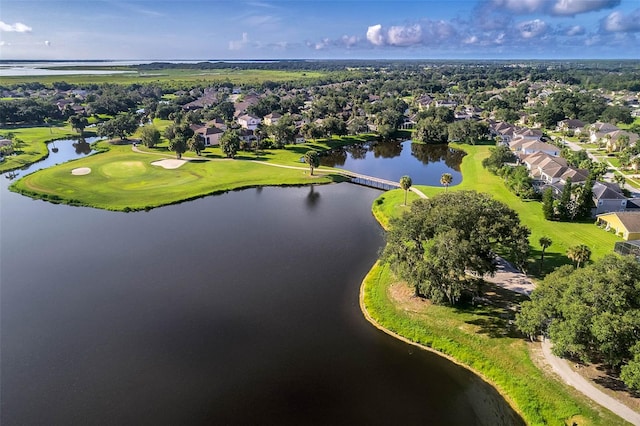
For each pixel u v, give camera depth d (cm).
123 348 5022
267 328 5381
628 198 9044
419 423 4000
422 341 5056
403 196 10162
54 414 4109
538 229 8100
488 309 5531
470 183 11431
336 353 4922
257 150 15650
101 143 16825
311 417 4069
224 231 8494
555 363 4512
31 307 5869
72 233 8375
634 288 3931
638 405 3919
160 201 10125
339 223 8938
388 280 6375
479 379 4519
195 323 5491
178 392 4366
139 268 6950
